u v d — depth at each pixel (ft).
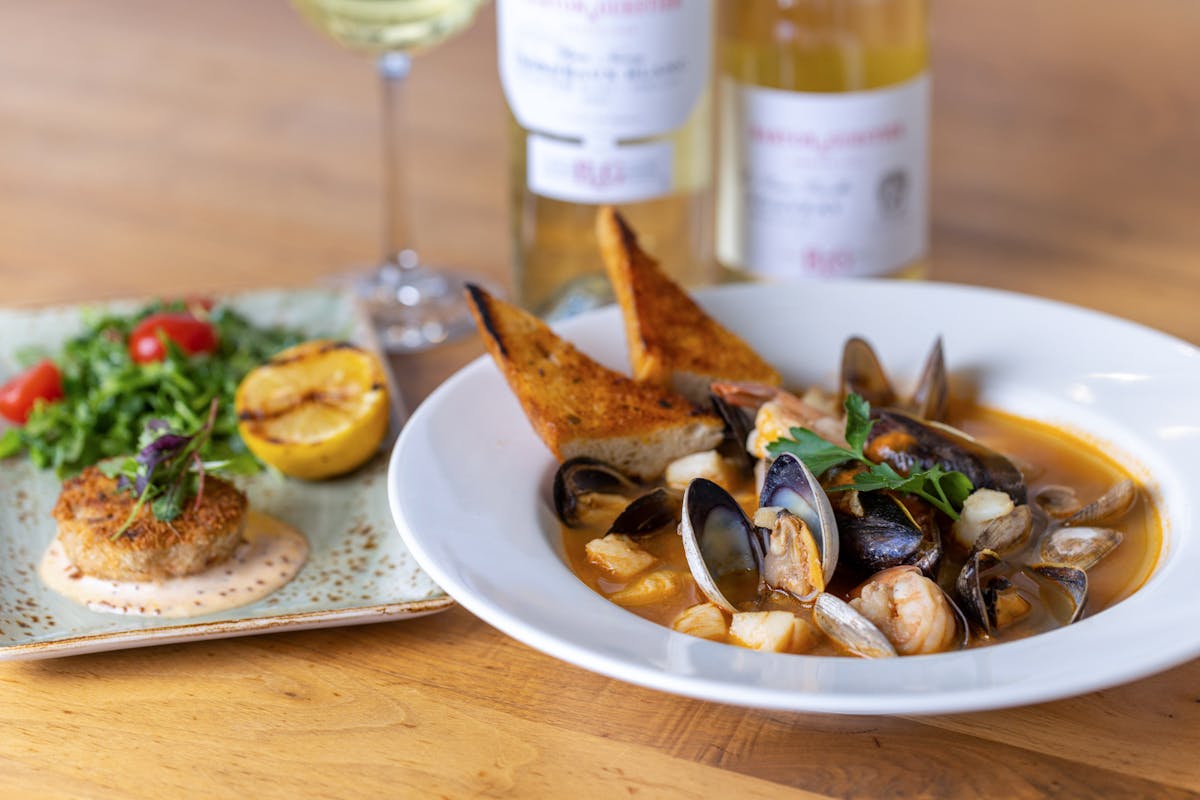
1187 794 2.28
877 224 3.12
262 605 2.53
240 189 3.71
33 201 3.68
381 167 3.78
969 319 2.82
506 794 2.30
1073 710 2.37
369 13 3.05
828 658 2.24
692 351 2.76
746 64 3.17
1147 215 3.49
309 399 2.82
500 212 3.62
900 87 3.06
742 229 3.17
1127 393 2.67
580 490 2.58
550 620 2.29
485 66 4.15
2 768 2.35
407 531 2.41
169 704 2.42
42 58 4.26
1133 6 4.25
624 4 2.94
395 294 3.30
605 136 3.02
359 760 2.35
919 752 2.33
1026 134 3.77
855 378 2.76
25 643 2.43
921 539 2.39
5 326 3.11
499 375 2.70
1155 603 2.31
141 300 3.17
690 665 2.23
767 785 2.31
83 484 2.65
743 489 2.60
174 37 4.34
